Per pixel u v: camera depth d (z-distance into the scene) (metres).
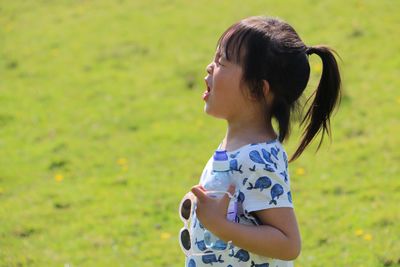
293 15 43.16
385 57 36.97
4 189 26.22
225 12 45.53
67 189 25.98
